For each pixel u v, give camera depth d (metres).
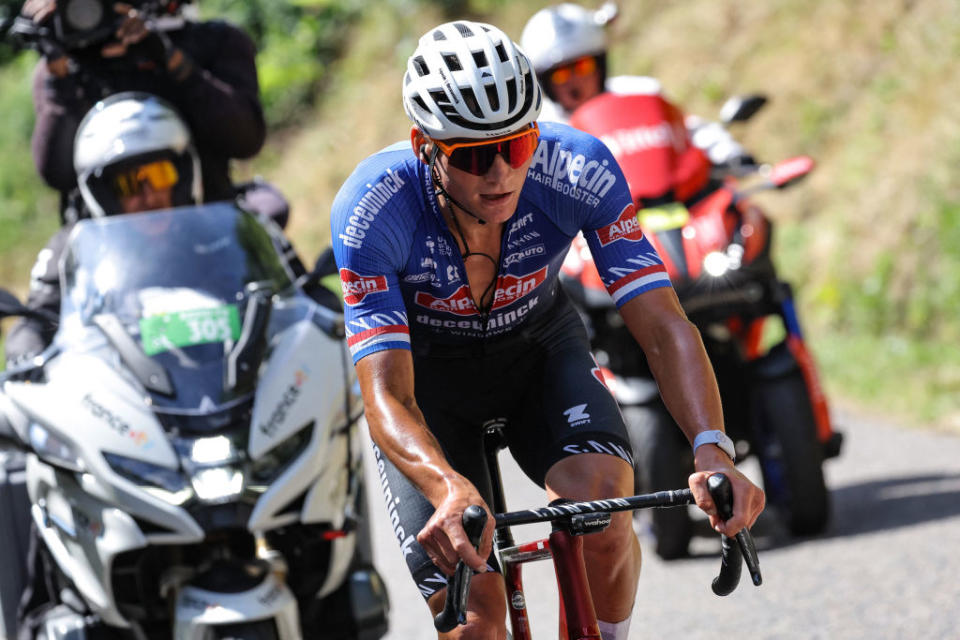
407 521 8.05
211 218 11.54
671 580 14.04
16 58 55.03
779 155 29.89
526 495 18.28
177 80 13.87
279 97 45.31
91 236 11.41
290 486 9.85
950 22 28.84
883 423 20.25
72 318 11.02
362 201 7.84
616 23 37.19
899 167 26.92
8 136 50.41
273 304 11.01
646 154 15.59
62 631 10.41
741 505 6.64
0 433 10.45
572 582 7.16
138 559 9.91
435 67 7.24
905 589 12.58
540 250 8.31
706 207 15.37
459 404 8.90
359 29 46.00
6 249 44.91
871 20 30.66
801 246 27.64
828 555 14.08
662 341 7.80
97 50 14.08
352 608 10.88
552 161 8.13
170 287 10.93
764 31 33.09
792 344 15.13
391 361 7.68
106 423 9.95
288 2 45.78
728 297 14.64
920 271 24.70
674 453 14.53
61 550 10.31
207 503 9.56
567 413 8.39
